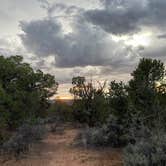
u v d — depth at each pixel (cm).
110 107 2100
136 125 1862
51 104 4725
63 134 2984
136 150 1298
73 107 3309
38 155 1906
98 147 2014
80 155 1820
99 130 2161
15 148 2009
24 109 2773
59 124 4022
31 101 2939
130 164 1180
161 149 1179
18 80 3344
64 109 4353
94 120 3012
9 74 3234
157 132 1542
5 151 2009
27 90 3581
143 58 1950
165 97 1898
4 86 3100
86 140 2120
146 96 1877
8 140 2128
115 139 1988
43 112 4509
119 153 1773
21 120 2673
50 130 3256
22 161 1755
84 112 3070
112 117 2050
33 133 2444
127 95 2000
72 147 2109
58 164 1638
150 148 1258
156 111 1830
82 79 3231
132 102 1928
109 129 2034
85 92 3167
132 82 1945
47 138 2680
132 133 1816
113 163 1532
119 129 1997
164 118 1800
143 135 1714
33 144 2306
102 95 3080
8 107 2548
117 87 2044
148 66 1923
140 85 1919
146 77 1931
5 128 2466
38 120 2947
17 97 2828
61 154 1905
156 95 1878
